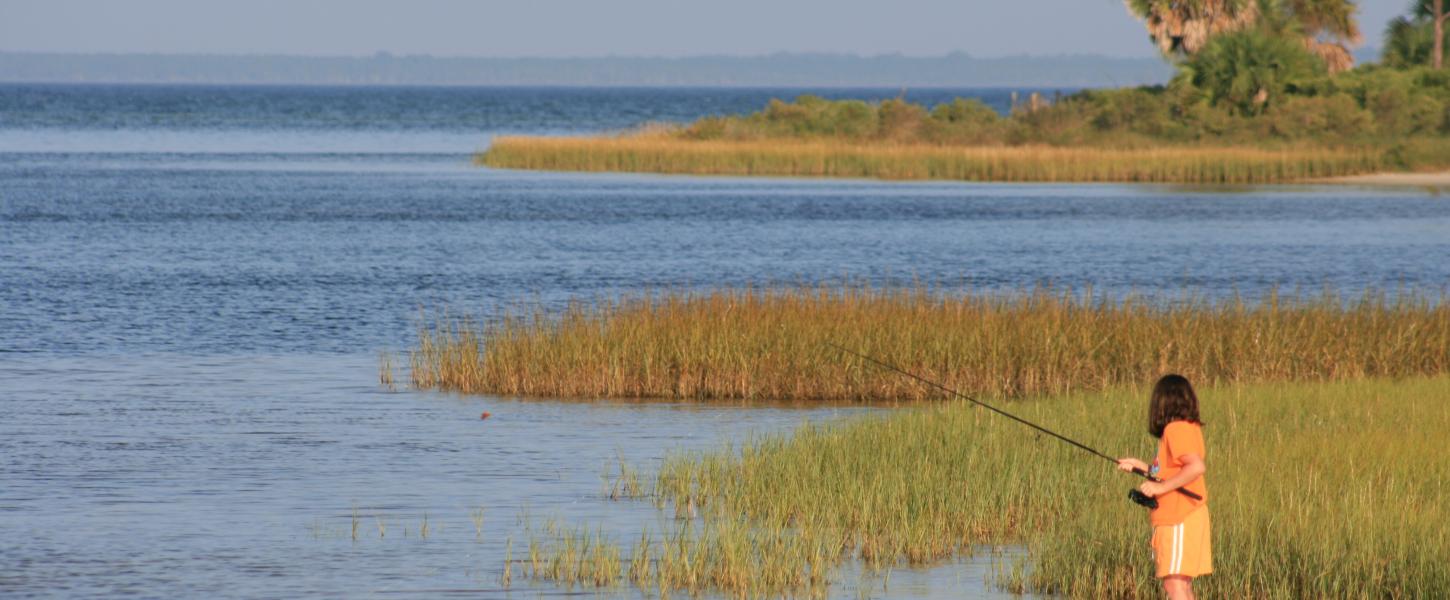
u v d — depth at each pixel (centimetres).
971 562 4644
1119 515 4638
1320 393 6938
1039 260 15250
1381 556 4078
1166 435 3641
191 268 14362
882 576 4503
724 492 5531
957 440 5872
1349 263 15000
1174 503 3628
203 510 5422
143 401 7794
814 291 12281
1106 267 14625
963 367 8075
